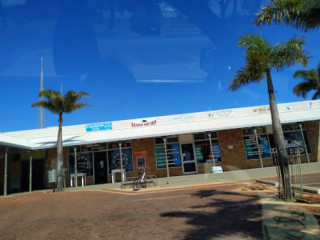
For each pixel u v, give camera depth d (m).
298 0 5.41
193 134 17.42
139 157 17.09
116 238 4.23
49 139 17.23
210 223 4.55
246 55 7.72
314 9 5.27
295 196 6.17
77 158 17.16
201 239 3.68
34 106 13.60
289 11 5.64
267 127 17.45
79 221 5.79
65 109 14.88
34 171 17.44
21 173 17.45
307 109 17.92
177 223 4.88
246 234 3.56
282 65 7.56
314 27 5.54
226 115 17.84
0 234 5.01
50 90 14.26
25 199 11.20
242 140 17.28
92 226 5.20
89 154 17.19
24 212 7.68
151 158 17.08
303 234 2.23
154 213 6.12
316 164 13.98
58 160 14.55
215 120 17.64
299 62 7.32
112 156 17.12
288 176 6.32
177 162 17.03
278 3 5.73
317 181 9.11
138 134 16.00
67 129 18.03
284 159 6.65
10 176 17.31
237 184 10.02
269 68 7.70
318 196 5.93
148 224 5.02
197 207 6.36
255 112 18.02
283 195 6.09
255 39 7.57
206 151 17.22
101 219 5.86
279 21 5.86
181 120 17.88
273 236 2.26
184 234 4.07
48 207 8.42
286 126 17.45
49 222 5.89
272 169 13.45
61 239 4.40
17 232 5.09
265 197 4.78
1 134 15.14
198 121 17.80
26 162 17.64
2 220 6.55
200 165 17.00
